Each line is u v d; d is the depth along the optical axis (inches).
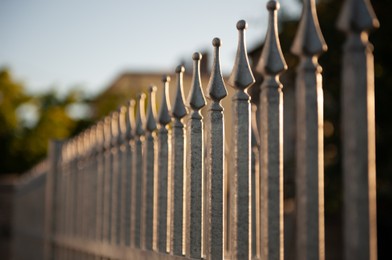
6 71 1980.8
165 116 163.9
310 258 88.4
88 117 2053.4
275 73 101.6
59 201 347.6
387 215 514.6
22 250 530.0
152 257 167.2
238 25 117.3
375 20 79.4
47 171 383.9
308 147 89.9
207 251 125.2
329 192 591.2
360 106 78.7
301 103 91.1
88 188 266.7
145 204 175.2
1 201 775.7
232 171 114.8
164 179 164.4
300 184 90.4
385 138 573.3
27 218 498.3
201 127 140.1
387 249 481.4
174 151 152.3
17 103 1968.5
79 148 296.0
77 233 287.6
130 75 2092.8
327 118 585.3
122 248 201.0
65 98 2114.9
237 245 111.7
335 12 586.2
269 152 100.3
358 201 77.5
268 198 99.3
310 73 91.0
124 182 202.5
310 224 89.0
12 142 1860.2
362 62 79.4
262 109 102.7
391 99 577.0
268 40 103.0
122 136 213.0
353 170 78.4
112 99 1991.9
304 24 91.7
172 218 151.3
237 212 112.3
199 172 139.2
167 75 166.1
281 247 98.3
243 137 114.0
